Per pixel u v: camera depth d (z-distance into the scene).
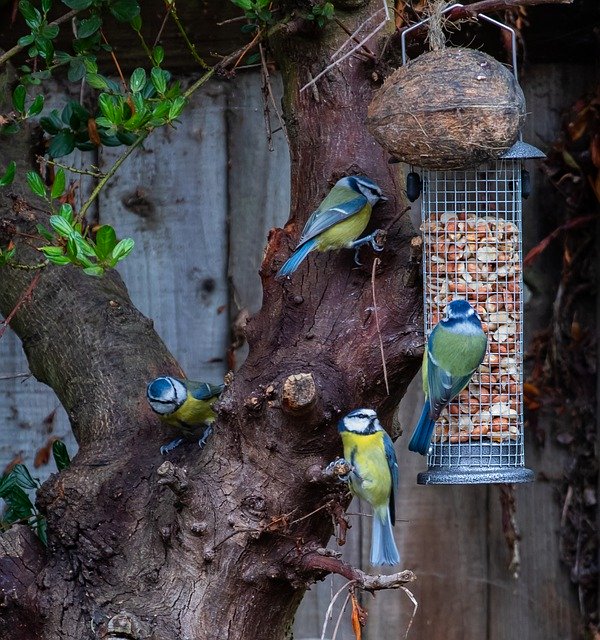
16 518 8.20
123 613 6.26
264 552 6.45
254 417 6.50
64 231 6.21
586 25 9.04
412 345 6.91
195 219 9.47
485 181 7.51
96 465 7.14
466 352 7.00
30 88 9.14
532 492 9.20
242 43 9.26
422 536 9.26
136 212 9.45
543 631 9.16
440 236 7.45
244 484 6.48
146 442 7.38
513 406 7.57
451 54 6.61
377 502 7.36
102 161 9.41
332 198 7.16
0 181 6.91
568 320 9.13
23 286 8.25
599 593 9.03
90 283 8.32
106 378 7.77
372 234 7.11
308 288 7.10
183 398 7.34
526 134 9.20
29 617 6.59
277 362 6.79
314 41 7.60
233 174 9.45
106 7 7.99
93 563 6.64
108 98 6.98
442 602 9.25
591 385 9.11
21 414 9.40
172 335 9.48
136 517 6.78
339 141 7.55
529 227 9.22
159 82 7.12
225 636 6.38
